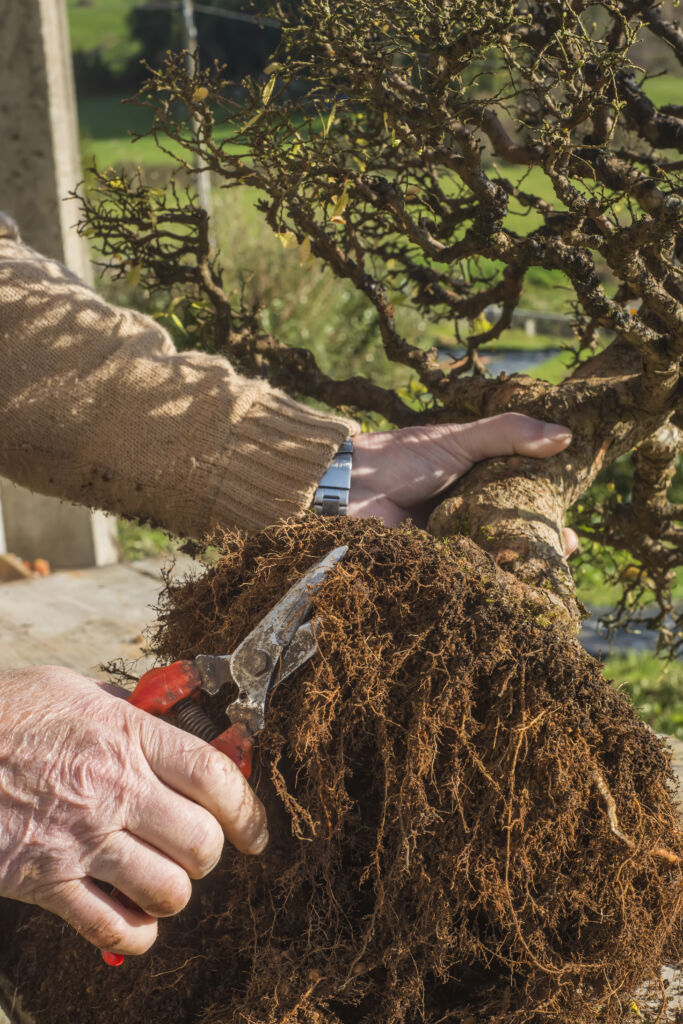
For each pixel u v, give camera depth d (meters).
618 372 0.97
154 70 0.89
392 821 0.62
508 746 0.60
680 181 0.87
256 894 0.69
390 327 1.09
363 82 0.82
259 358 1.18
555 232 1.02
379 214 1.07
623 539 1.31
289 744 0.65
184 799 0.63
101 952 0.74
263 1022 0.63
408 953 0.63
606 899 0.62
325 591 0.63
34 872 0.62
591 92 0.73
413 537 0.68
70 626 1.68
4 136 2.56
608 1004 0.66
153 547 3.79
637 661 3.51
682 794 1.02
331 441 0.89
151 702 0.67
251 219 5.30
